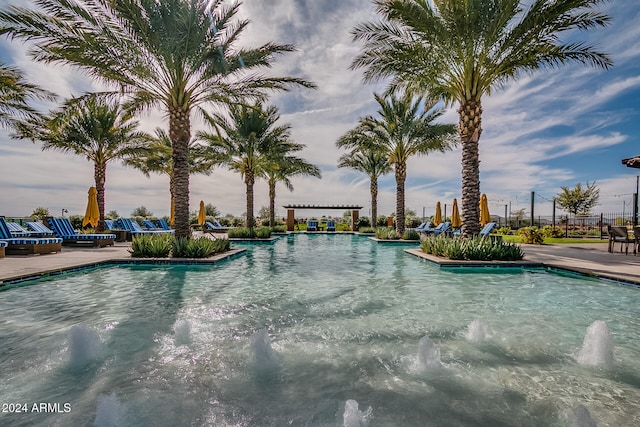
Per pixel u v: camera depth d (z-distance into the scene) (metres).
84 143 16.41
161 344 3.35
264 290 5.88
